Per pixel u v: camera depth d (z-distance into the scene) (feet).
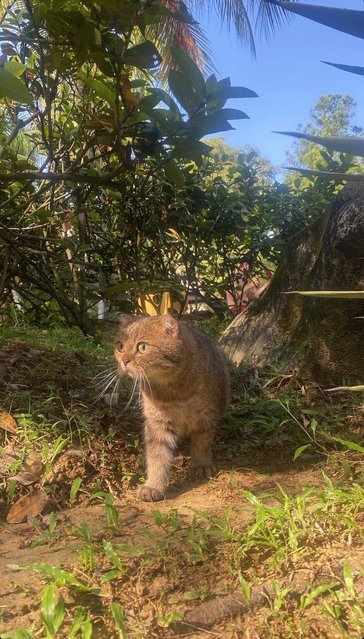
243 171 6.38
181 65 2.98
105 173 4.49
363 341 3.41
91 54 3.01
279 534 1.76
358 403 3.19
